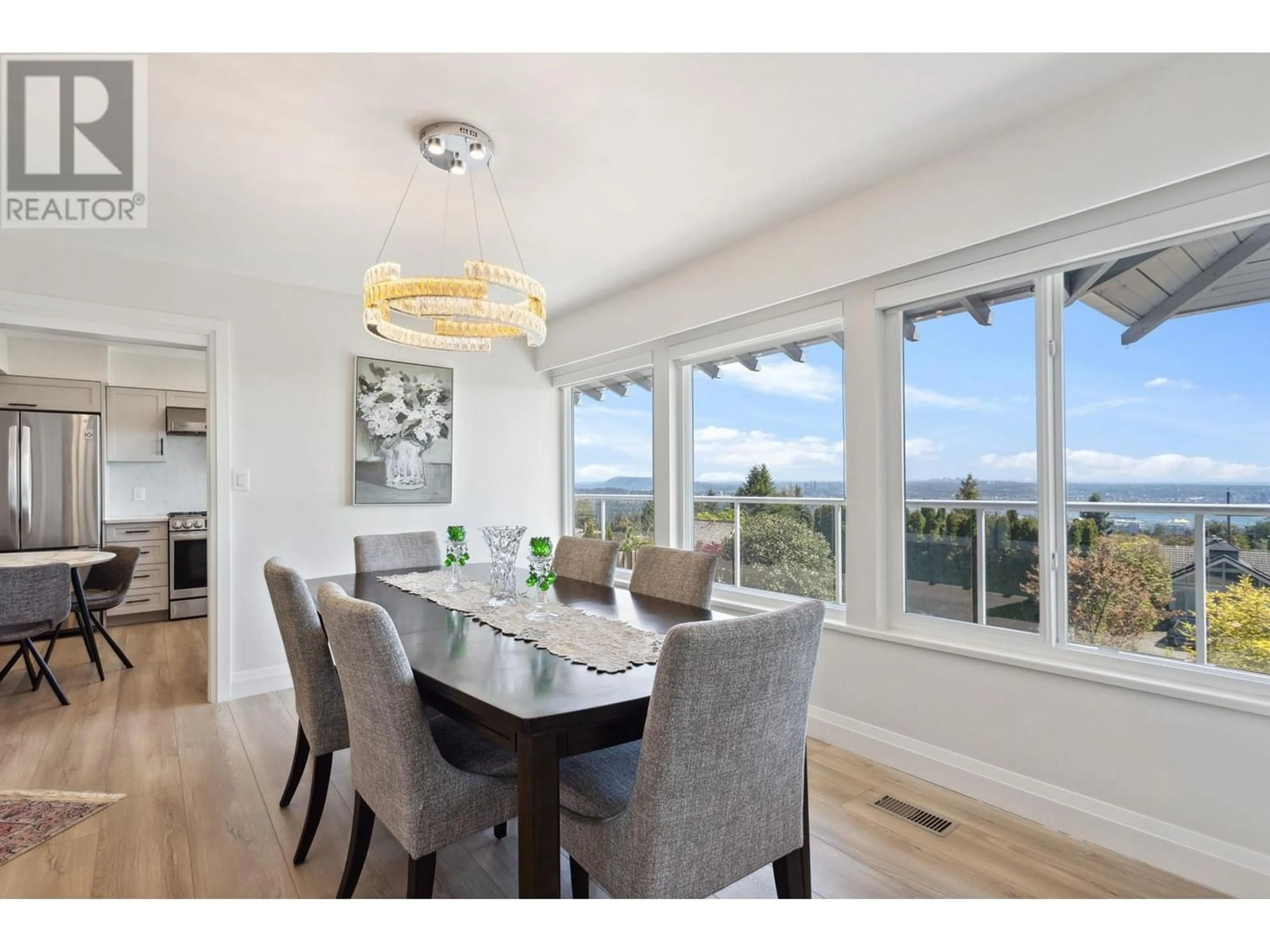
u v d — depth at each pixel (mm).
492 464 4648
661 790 1208
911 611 2699
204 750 2811
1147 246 2002
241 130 2082
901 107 2014
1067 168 2008
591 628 1992
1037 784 2209
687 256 3369
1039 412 2291
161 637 4789
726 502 3695
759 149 2266
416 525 4277
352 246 3160
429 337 2766
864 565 2795
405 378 4223
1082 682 2109
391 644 1432
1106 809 2045
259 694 3574
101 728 3061
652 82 1861
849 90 1917
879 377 2752
